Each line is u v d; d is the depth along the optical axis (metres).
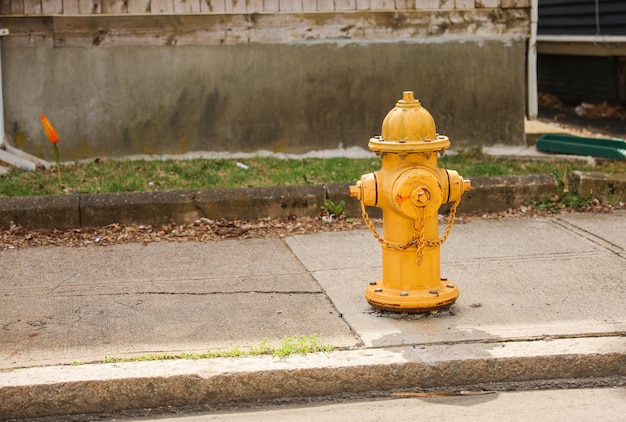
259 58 11.20
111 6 10.89
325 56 11.30
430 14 11.41
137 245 8.02
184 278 7.07
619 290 6.54
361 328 5.88
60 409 5.10
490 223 8.62
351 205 8.83
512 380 5.41
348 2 11.26
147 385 5.14
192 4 11.01
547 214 8.88
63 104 10.98
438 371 5.34
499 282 6.80
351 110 11.42
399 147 5.77
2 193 9.31
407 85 11.48
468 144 11.66
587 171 9.55
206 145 11.27
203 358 5.42
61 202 8.39
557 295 6.46
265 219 8.70
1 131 10.76
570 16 16.75
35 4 10.77
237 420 5.00
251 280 7.00
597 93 17.47
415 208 5.83
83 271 7.27
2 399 5.04
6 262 7.51
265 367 5.25
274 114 11.32
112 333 5.89
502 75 11.62
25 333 5.90
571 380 5.43
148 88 11.09
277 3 11.15
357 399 5.25
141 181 9.88
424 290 6.05
